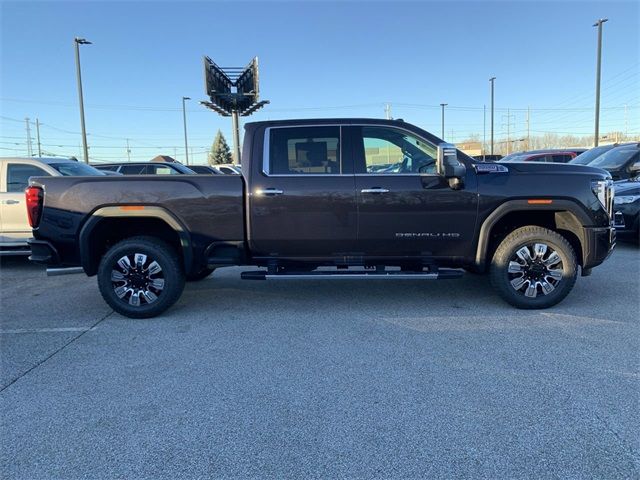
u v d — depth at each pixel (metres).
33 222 5.12
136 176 5.12
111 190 5.05
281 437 2.84
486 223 5.03
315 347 4.25
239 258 5.21
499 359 3.91
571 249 5.05
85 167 8.70
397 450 2.69
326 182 5.04
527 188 4.97
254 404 3.24
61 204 5.07
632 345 4.16
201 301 5.82
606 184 5.13
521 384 3.46
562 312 5.10
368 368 3.78
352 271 5.13
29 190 5.12
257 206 5.07
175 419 3.07
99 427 2.99
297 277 5.07
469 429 2.89
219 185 5.07
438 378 3.58
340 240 5.11
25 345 4.41
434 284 6.48
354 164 5.11
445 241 5.09
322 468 2.55
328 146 5.13
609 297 5.62
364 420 3.01
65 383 3.61
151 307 5.11
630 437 2.78
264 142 5.14
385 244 5.12
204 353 4.16
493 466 2.54
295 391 3.42
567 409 3.10
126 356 4.12
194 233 5.11
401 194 5.00
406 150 5.15
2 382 3.63
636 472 2.48
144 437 2.87
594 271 6.94
